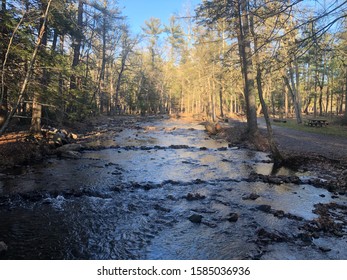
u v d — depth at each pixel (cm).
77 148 1474
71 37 2395
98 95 3788
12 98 1246
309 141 1647
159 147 1634
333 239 550
